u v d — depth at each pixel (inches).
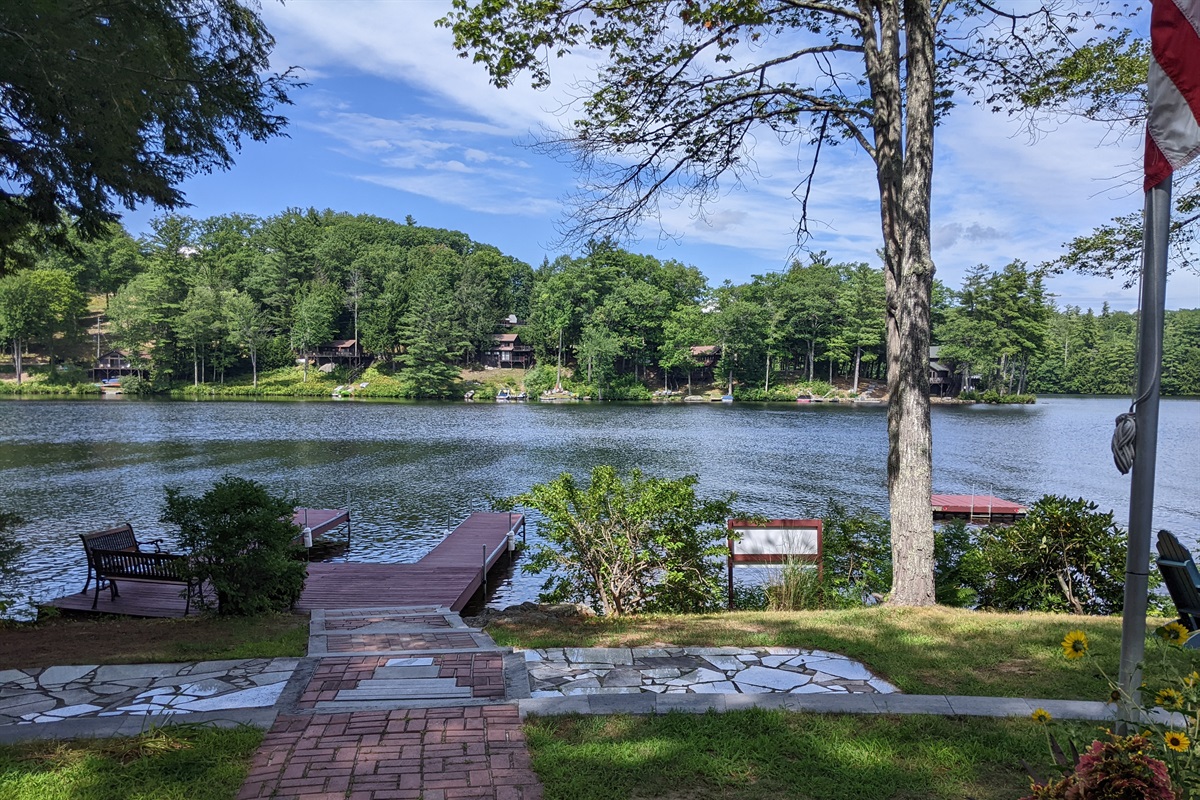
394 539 708.7
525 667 203.3
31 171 280.1
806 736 155.6
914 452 316.5
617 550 339.9
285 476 1055.6
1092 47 346.3
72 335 3435.0
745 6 293.7
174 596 399.9
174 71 275.4
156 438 1494.8
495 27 308.7
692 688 190.9
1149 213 129.1
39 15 221.1
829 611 299.9
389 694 181.5
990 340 3294.8
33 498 856.9
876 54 326.0
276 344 3705.7
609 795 130.7
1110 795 89.7
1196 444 1644.9
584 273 3385.8
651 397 3373.5
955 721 165.2
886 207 327.3
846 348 3368.6
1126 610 132.9
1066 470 1241.4
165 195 316.5
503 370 3816.4
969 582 353.4
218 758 143.2
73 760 142.6
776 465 1218.6
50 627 286.8
